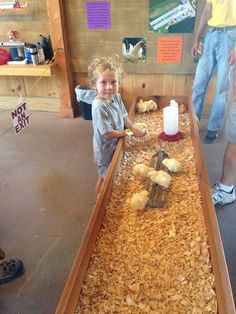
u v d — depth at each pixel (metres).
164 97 1.99
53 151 2.52
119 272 0.83
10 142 2.70
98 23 2.80
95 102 1.46
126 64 2.96
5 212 1.82
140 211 1.04
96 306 0.74
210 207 0.94
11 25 2.99
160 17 2.67
